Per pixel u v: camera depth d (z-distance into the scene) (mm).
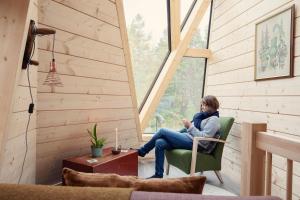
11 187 716
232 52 3021
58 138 2316
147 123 3701
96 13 2131
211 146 2705
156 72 3814
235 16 2955
